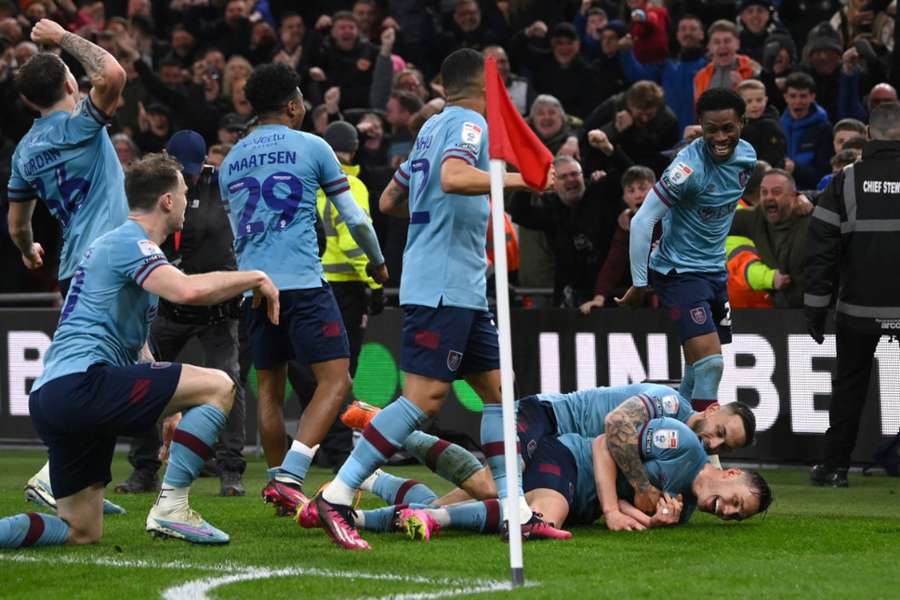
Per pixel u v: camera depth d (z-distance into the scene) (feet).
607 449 31.09
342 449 46.75
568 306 49.16
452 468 31.04
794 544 28.99
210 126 65.36
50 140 32.19
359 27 68.80
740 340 45.19
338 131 45.06
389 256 53.21
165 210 28.17
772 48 57.88
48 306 56.70
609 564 26.27
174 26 77.20
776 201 44.80
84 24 73.41
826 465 41.75
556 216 48.67
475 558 26.86
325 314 31.94
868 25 60.95
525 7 68.08
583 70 62.95
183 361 50.80
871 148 40.68
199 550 28.02
